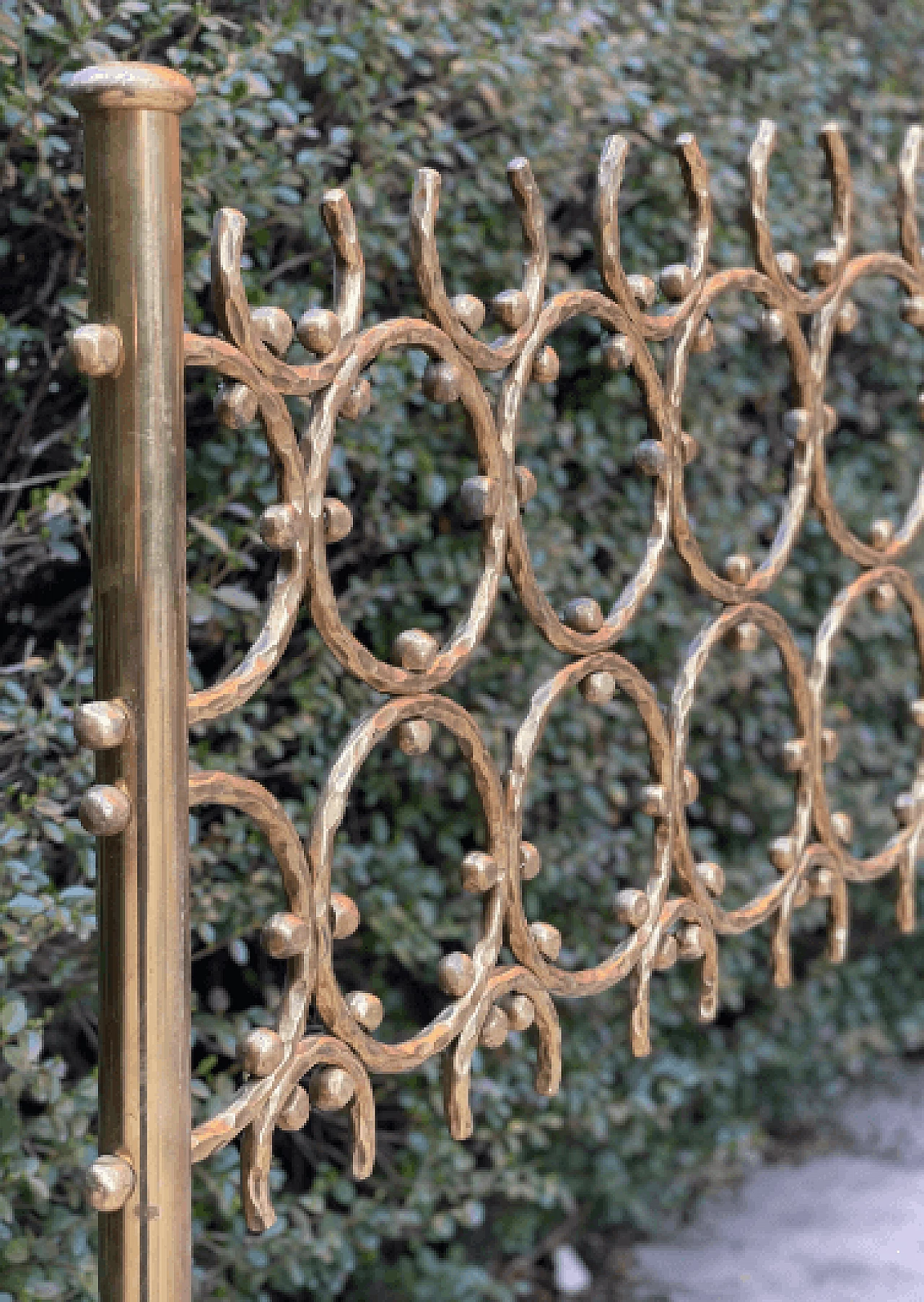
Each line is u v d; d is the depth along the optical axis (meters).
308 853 1.33
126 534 1.15
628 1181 3.25
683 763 1.71
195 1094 2.32
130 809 1.16
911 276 2.02
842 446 3.75
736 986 3.36
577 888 3.04
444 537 2.72
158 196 1.14
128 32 2.03
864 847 3.78
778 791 3.42
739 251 3.10
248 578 2.60
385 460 2.54
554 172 2.71
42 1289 2.03
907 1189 3.58
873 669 3.76
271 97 2.30
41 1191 1.99
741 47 2.94
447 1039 1.45
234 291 1.21
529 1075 2.96
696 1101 3.68
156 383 1.15
